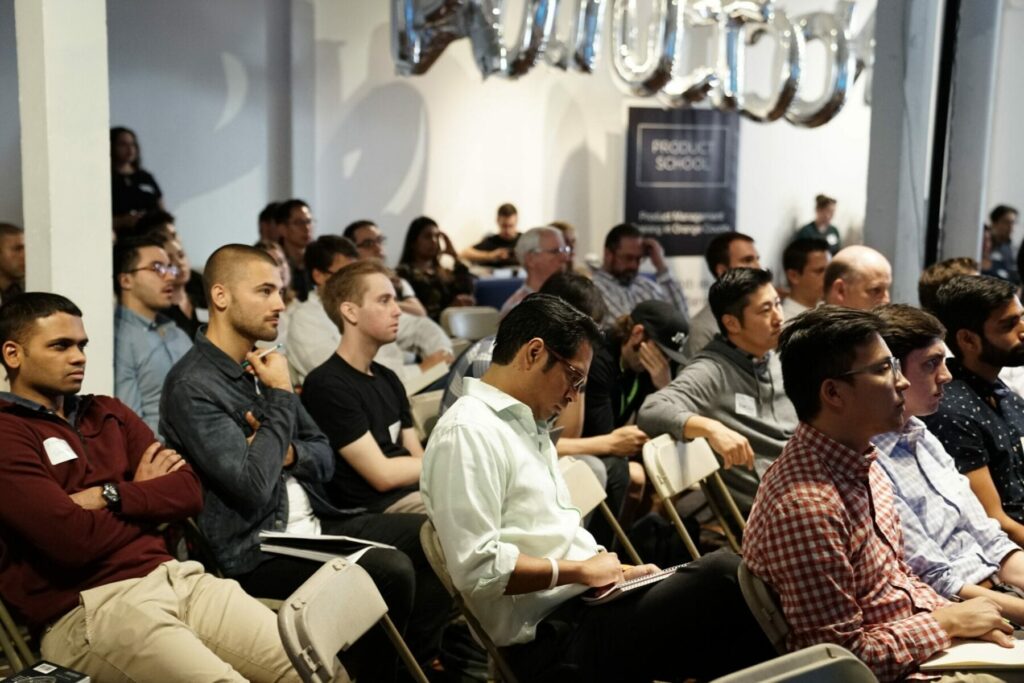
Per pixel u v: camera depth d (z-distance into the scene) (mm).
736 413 3453
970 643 2129
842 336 2098
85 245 3311
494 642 2244
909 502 2488
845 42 6422
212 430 2711
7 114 6586
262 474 2713
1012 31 6750
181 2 7336
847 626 2027
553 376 2266
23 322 2471
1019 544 2787
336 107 8023
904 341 2480
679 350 3994
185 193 7504
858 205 9969
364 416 3232
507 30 8336
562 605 2285
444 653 3207
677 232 9133
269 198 7918
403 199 8344
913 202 5641
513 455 2236
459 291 7074
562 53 6215
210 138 7578
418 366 4832
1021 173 7012
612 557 2270
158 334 3934
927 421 2895
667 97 6363
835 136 9727
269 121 7852
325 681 1901
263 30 7742
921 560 2422
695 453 3201
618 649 2246
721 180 9234
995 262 7059
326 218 8109
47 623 2379
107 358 3389
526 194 8727
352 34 8016
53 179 3221
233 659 2418
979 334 2994
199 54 7461
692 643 2252
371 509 3234
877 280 4051
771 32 6418
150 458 2609
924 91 5570
